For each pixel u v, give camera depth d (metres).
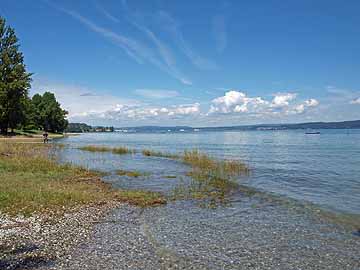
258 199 18.67
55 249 10.26
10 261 9.30
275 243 11.26
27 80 84.00
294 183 24.48
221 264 9.45
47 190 17.72
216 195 19.61
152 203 17.16
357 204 17.52
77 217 13.88
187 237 11.77
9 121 87.88
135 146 74.75
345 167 35.16
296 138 128.88
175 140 116.31
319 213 15.49
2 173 23.39
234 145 81.19
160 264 9.34
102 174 27.42
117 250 10.32
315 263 9.62
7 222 12.75
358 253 10.42
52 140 90.12
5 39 82.50
